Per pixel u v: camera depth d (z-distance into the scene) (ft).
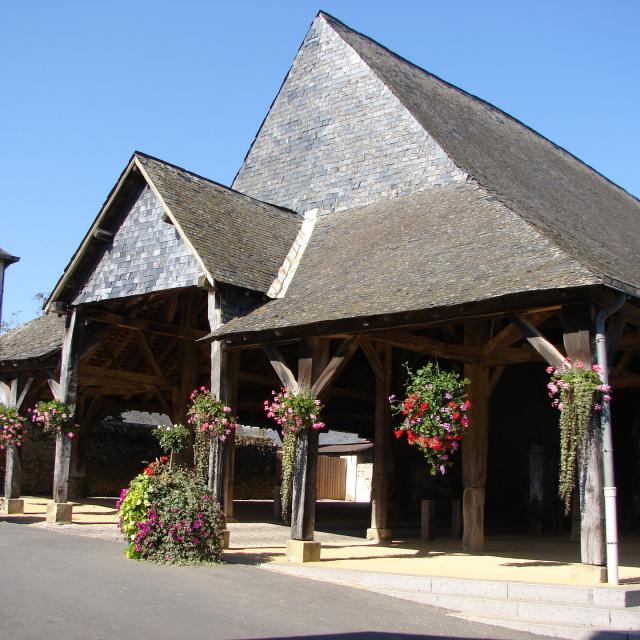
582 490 25.79
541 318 30.27
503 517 56.24
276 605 23.53
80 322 45.85
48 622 19.79
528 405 55.77
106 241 44.75
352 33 59.16
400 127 49.37
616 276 31.27
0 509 52.95
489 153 53.01
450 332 40.60
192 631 19.76
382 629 21.36
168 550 30.17
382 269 37.06
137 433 73.10
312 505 32.83
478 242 35.40
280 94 57.98
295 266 43.55
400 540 42.45
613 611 22.39
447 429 30.63
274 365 35.17
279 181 55.31
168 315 49.93
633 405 55.88
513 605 23.81
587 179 71.10
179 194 42.96
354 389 56.03
